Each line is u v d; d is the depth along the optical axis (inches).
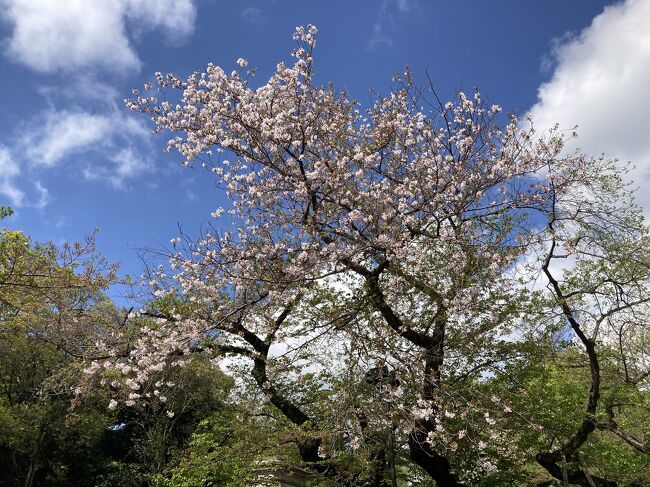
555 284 444.1
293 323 447.2
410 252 387.9
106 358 446.0
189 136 394.0
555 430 449.4
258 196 384.8
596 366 448.1
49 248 489.4
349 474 447.5
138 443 916.0
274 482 514.0
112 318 491.5
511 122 404.8
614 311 450.6
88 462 1041.5
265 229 401.4
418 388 382.6
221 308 397.4
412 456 439.5
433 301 431.2
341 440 415.8
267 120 370.3
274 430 504.1
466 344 427.2
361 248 366.3
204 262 390.6
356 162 381.4
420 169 394.3
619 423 545.3
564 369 517.7
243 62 394.0
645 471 499.2
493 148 407.2
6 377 887.7
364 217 369.1
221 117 391.9
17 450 926.4
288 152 382.9
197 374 774.5
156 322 436.5
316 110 390.0
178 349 416.8
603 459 502.6
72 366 477.7
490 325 418.6
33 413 856.3
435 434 372.5
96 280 478.0
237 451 481.4
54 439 968.3
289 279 370.0
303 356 403.2
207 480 583.5
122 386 486.0
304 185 367.6
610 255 433.1
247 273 393.1
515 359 451.2
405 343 433.1
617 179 413.1
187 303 422.6
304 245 366.3
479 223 420.8
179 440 926.4
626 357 506.6
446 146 405.7
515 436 457.7
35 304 504.7
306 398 519.5
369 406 379.9
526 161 406.6
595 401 450.0
